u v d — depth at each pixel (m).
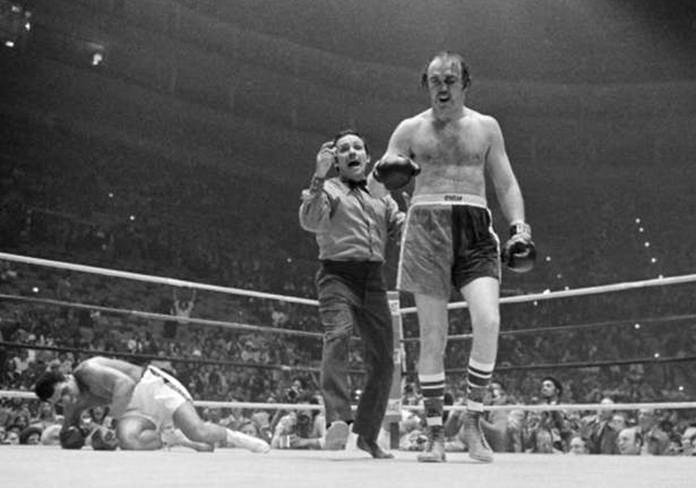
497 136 3.78
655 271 22.88
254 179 25.81
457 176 3.66
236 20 25.19
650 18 24.53
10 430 9.78
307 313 22.42
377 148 26.66
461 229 3.62
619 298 21.83
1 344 5.35
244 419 10.07
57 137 22.52
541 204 26.05
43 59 22.11
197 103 25.03
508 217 3.75
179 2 24.03
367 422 4.07
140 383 5.04
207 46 24.77
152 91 24.17
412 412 8.62
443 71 3.67
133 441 4.77
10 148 21.55
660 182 25.19
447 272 3.60
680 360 5.36
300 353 19.48
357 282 4.02
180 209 23.81
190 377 15.85
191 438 4.95
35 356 14.18
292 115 26.23
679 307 20.89
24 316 16.91
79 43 22.67
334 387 3.75
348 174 4.18
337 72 26.31
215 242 23.64
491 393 8.21
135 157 24.02
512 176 3.79
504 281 23.58
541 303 22.16
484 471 2.55
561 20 25.25
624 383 17.39
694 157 24.84
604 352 19.77
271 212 25.67
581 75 25.78
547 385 8.37
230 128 25.55
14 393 5.08
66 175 22.31
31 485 1.67
